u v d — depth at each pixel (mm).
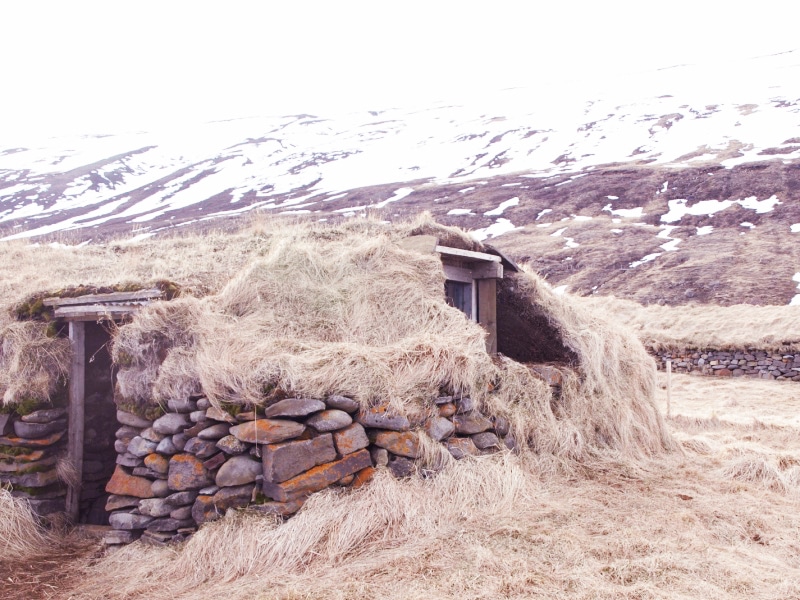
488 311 9562
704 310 28406
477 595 4508
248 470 5652
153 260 8898
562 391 8586
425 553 5199
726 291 34781
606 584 4684
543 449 7723
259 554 5184
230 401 5859
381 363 6457
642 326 27141
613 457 8375
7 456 6629
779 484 7605
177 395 6051
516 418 7523
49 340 6984
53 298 7215
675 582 4730
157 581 5145
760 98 101812
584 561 5066
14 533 6141
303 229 9586
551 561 5082
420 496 5941
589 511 6309
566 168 79188
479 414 7125
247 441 5641
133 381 6309
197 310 6453
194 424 5996
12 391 6633
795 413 14852
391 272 7852
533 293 9742
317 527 5348
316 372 6043
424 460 6293
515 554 5191
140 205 88312
